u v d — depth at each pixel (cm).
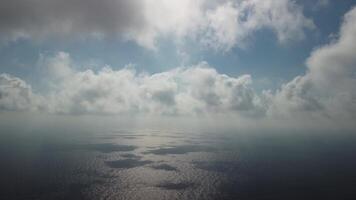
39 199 13838
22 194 14475
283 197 14950
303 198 14862
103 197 14562
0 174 18150
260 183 17525
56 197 14212
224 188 16488
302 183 17612
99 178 18075
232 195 15288
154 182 17525
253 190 16112
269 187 16662
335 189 16312
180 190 16050
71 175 18500
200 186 16825
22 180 16938
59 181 16988
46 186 15925
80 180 17412
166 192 15675
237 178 18750
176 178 18612
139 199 14450
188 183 17462
